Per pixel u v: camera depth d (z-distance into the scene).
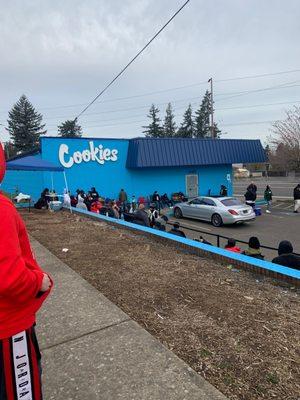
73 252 6.84
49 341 3.27
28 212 14.45
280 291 4.68
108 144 22.11
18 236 1.59
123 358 2.95
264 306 4.11
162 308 4.03
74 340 3.27
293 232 15.16
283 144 34.62
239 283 4.96
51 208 15.07
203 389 2.54
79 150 21.11
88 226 10.24
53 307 4.04
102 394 2.51
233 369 2.82
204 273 5.43
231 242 7.84
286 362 2.92
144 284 4.87
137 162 21.86
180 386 2.57
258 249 7.10
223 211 16.50
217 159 25.34
